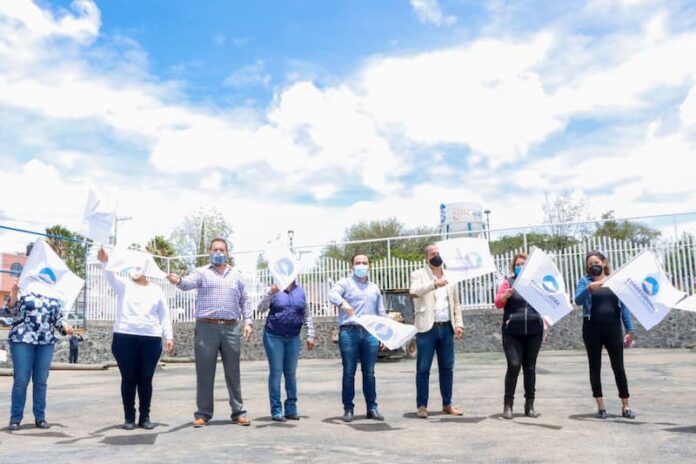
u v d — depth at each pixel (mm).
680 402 8320
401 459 5230
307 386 11664
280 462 5137
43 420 7328
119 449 5816
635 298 6934
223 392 11047
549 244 19750
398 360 18031
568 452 5426
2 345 16562
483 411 7914
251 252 23031
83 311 20406
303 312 7711
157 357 7172
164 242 42875
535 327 7305
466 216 29719
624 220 18797
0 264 16812
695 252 17781
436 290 7641
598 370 7242
